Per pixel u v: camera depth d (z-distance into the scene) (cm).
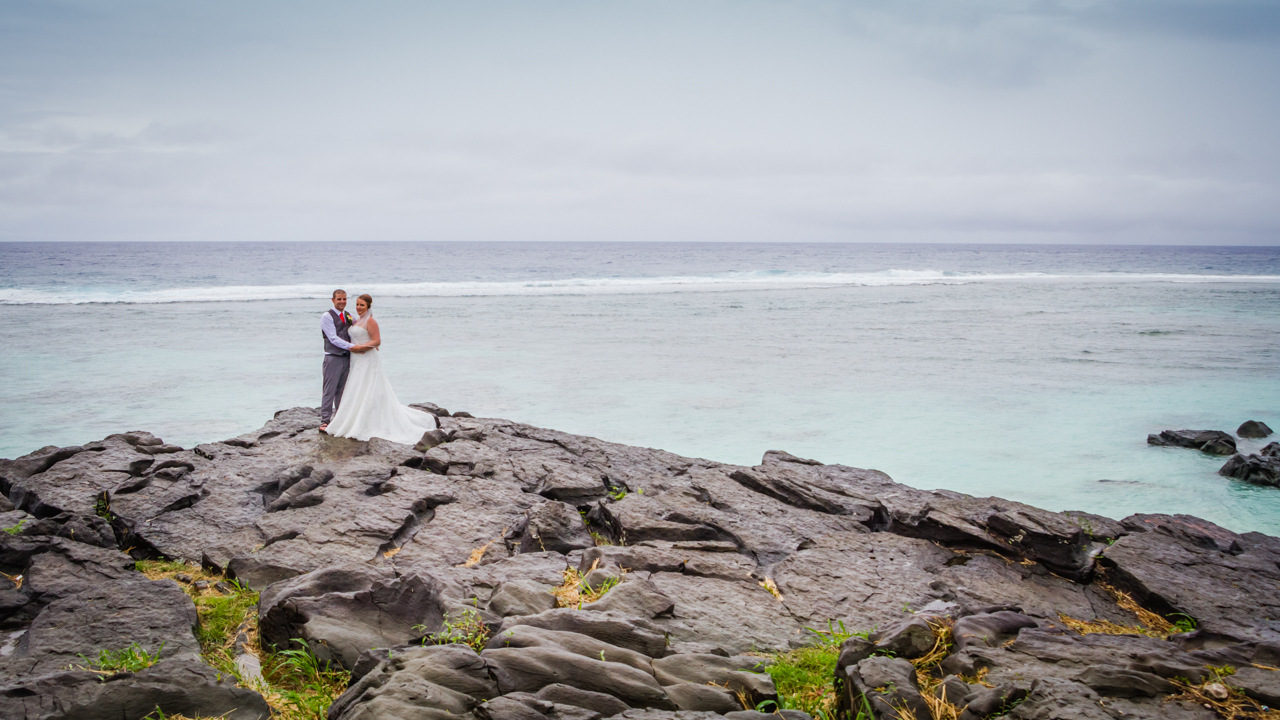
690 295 4559
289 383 1741
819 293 4875
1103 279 7250
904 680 372
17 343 2300
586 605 494
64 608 471
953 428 1426
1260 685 379
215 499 732
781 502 803
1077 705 346
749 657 448
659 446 1281
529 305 3772
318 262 9625
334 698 391
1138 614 566
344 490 756
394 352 2253
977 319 3331
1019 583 602
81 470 794
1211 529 721
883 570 613
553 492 784
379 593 467
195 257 10675
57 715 339
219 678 378
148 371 1878
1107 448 1303
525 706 339
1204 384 1873
